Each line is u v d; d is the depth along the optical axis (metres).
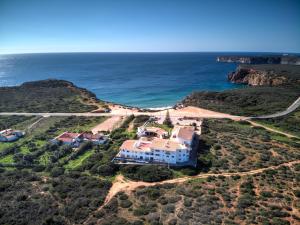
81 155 77.81
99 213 48.53
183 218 45.62
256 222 44.50
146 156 71.38
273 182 58.44
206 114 117.00
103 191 57.03
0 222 46.34
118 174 65.75
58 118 114.00
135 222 44.88
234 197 52.81
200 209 48.44
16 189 58.16
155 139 76.75
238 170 64.81
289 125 102.62
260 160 70.00
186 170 65.06
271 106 127.31
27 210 49.72
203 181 60.12
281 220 44.97
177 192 55.31
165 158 69.88
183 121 101.69
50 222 45.69
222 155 73.75
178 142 74.19
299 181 58.50
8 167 71.88
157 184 59.31
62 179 62.62
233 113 118.19
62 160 74.75
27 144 87.00
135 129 95.75
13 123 107.38
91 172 66.56
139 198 53.88
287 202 50.94
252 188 56.41
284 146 80.50
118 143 82.69
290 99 138.50
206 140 82.81
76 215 48.19
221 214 46.84
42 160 75.12
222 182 59.38
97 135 88.06
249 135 89.56
